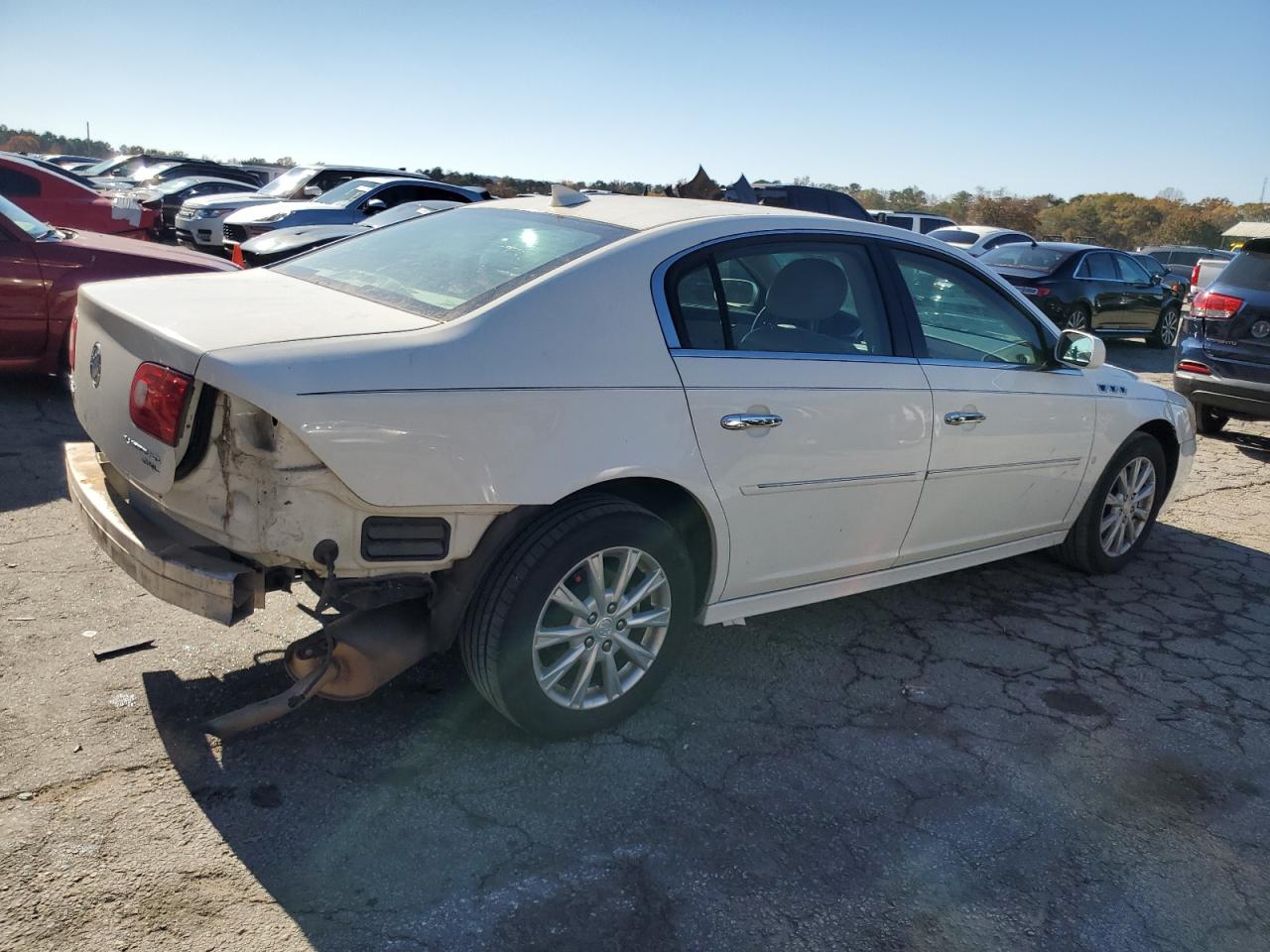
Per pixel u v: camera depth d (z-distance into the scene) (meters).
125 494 2.94
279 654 3.40
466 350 2.64
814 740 3.21
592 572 2.89
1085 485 4.64
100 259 6.58
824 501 3.44
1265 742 3.45
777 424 3.20
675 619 3.15
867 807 2.87
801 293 3.42
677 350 3.03
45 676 3.13
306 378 2.39
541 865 2.49
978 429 3.90
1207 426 8.96
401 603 2.86
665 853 2.58
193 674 3.23
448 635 2.81
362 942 2.19
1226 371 8.02
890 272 3.72
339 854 2.46
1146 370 13.27
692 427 3.00
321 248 3.80
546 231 3.30
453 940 2.22
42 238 6.51
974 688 3.68
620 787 2.85
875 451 3.52
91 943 2.10
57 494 4.78
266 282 3.37
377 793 2.72
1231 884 2.68
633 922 2.33
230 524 2.50
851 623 4.18
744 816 2.77
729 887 2.48
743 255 3.30
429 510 2.58
